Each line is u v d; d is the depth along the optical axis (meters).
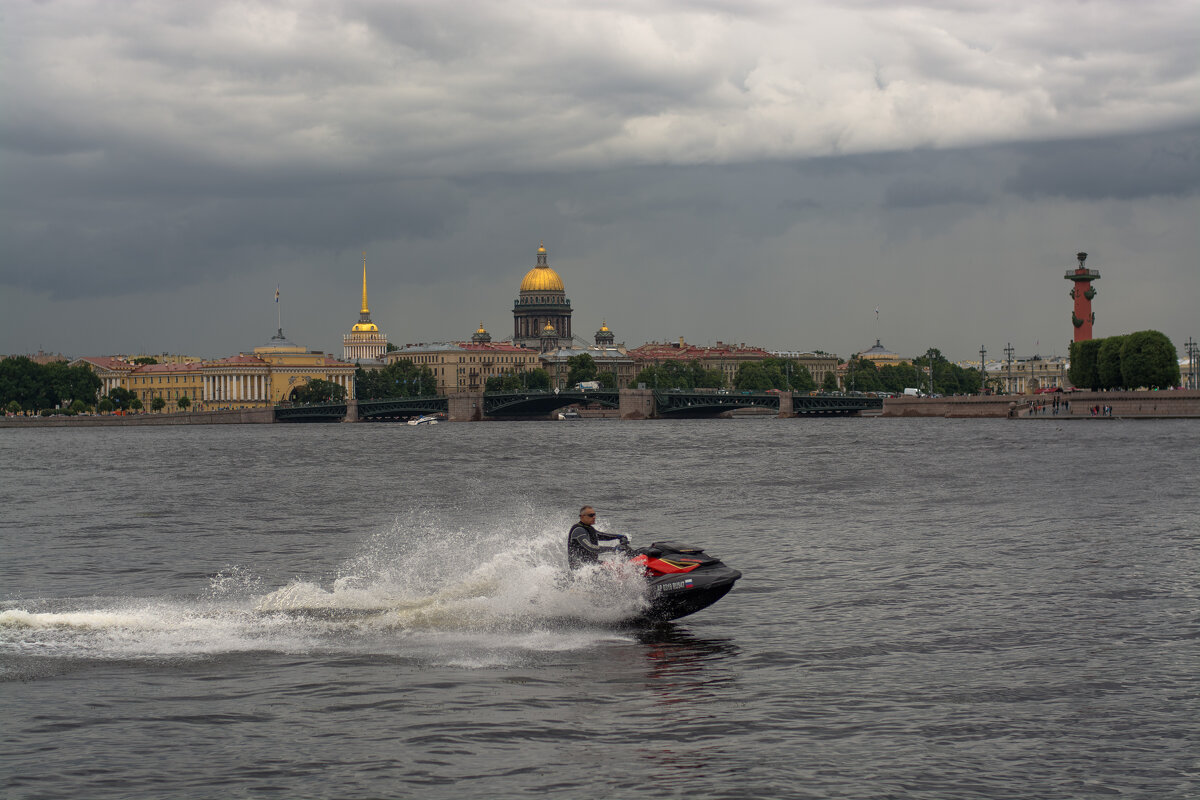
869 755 17.50
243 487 78.06
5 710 19.64
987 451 109.25
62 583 33.44
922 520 48.97
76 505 63.00
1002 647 23.97
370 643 24.11
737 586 31.70
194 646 23.81
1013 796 15.95
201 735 18.42
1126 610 27.58
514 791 16.17
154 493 72.56
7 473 98.69
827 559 36.97
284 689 20.86
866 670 22.20
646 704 20.03
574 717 19.31
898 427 190.88
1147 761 17.17
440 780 16.56
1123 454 98.19
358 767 17.05
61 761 17.31
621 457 116.75
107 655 23.11
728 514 54.06
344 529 49.12
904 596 29.88
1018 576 32.72
